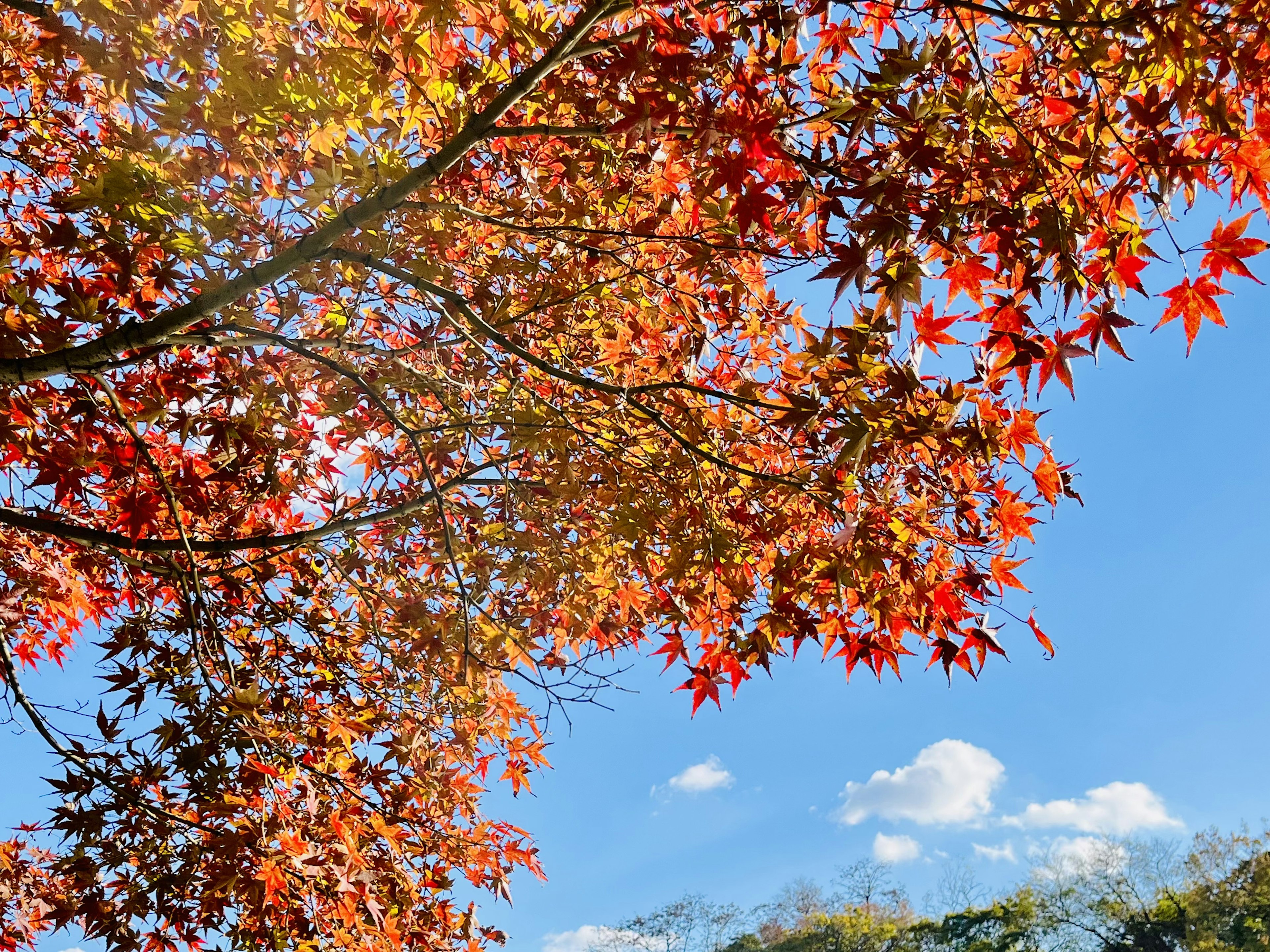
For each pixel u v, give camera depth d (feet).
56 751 11.34
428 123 12.14
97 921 12.64
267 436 12.60
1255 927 80.38
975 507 10.87
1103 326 8.62
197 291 10.52
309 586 15.80
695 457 11.04
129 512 11.62
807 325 14.14
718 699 11.93
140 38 9.06
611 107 10.68
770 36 8.71
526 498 13.58
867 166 8.80
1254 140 8.29
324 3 9.87
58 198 9.82
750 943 108.99
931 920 101.76
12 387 10.50
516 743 16.21
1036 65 8.78
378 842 14.61
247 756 11.82
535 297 13.87
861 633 11.62
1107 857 91.56
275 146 10.54
